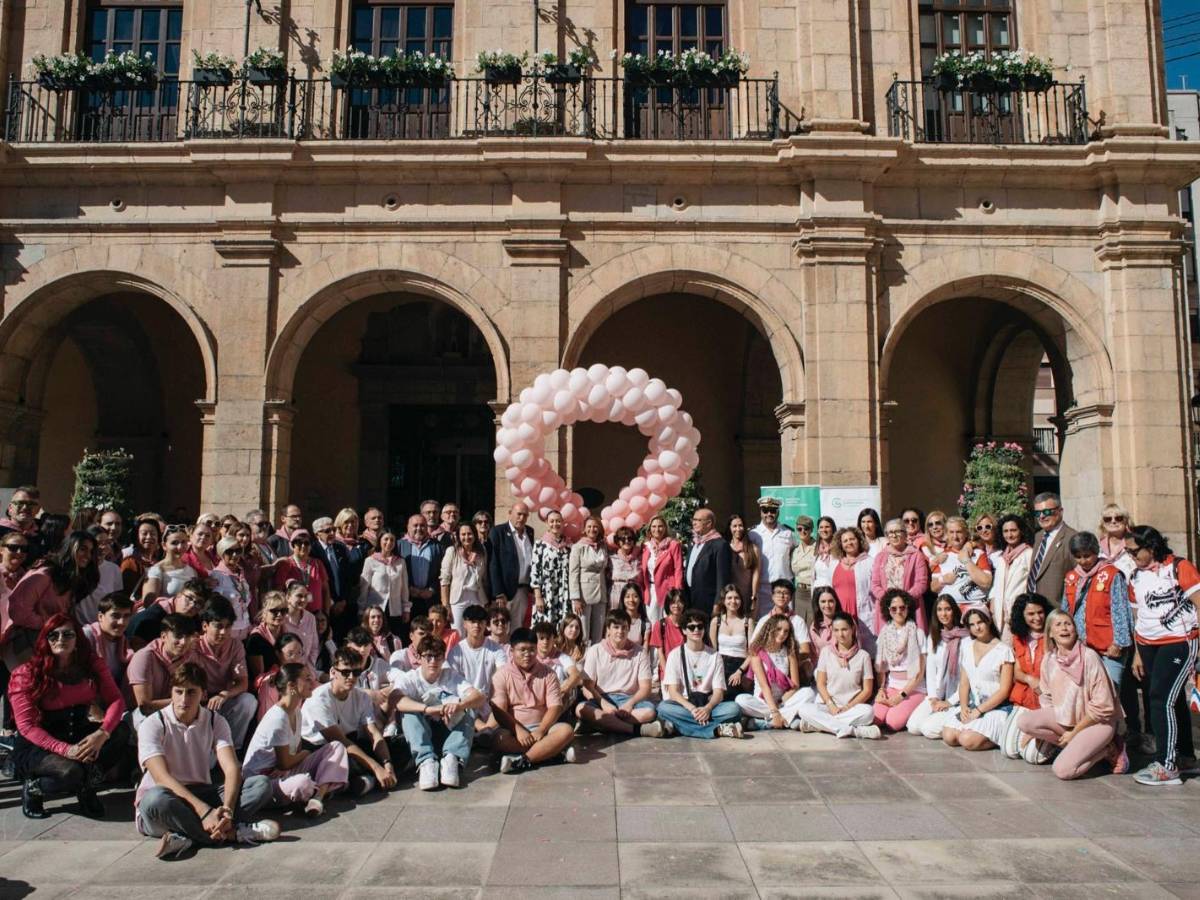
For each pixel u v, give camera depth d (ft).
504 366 37.40
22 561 18.94
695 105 39.63
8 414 39.09
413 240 38.19
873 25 39.86
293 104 38.17
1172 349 37.29
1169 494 36.60
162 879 13.43
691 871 13.62
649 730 22.17
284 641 18.66
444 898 12.69
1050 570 23.34
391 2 40.93
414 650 20.70
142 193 38.65
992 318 48.19
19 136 39.11
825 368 36.99
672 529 37.73
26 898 12.73
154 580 21.84
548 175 37.78
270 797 16.25
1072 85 39.04
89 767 16.26
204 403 37.09
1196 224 101.04
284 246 38.22
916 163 37.86
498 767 19.53
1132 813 16.33
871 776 18.71
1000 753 20.49
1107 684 18.57
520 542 27.53
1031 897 12.66
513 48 39.68
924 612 24.04
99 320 45.11
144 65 38.78
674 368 50.60
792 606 24.88
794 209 38.52
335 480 49.75
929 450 50.42
